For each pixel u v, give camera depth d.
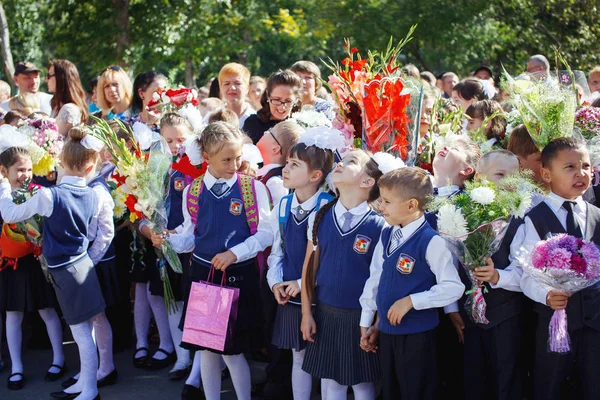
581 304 3.10
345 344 3.34
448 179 3.35
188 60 17.80
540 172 3.47
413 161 3.71
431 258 3.08
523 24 13.55
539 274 2.94
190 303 3.67
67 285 4.11
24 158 4.28
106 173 4.75
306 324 3.41
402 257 3.13
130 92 5.85
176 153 4.49
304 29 16.06
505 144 4.32
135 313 4.80
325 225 3.39
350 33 13.79
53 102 6.21
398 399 3.29
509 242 3.24
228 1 15.66
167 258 4.02
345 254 3.32
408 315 3.13
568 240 2.92
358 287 3.33
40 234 4.30
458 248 3.07
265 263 4.28
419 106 3.71
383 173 3.28
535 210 3.21
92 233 4.28
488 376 3.37
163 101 4.98
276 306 4.23
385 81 3.68
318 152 3.50
